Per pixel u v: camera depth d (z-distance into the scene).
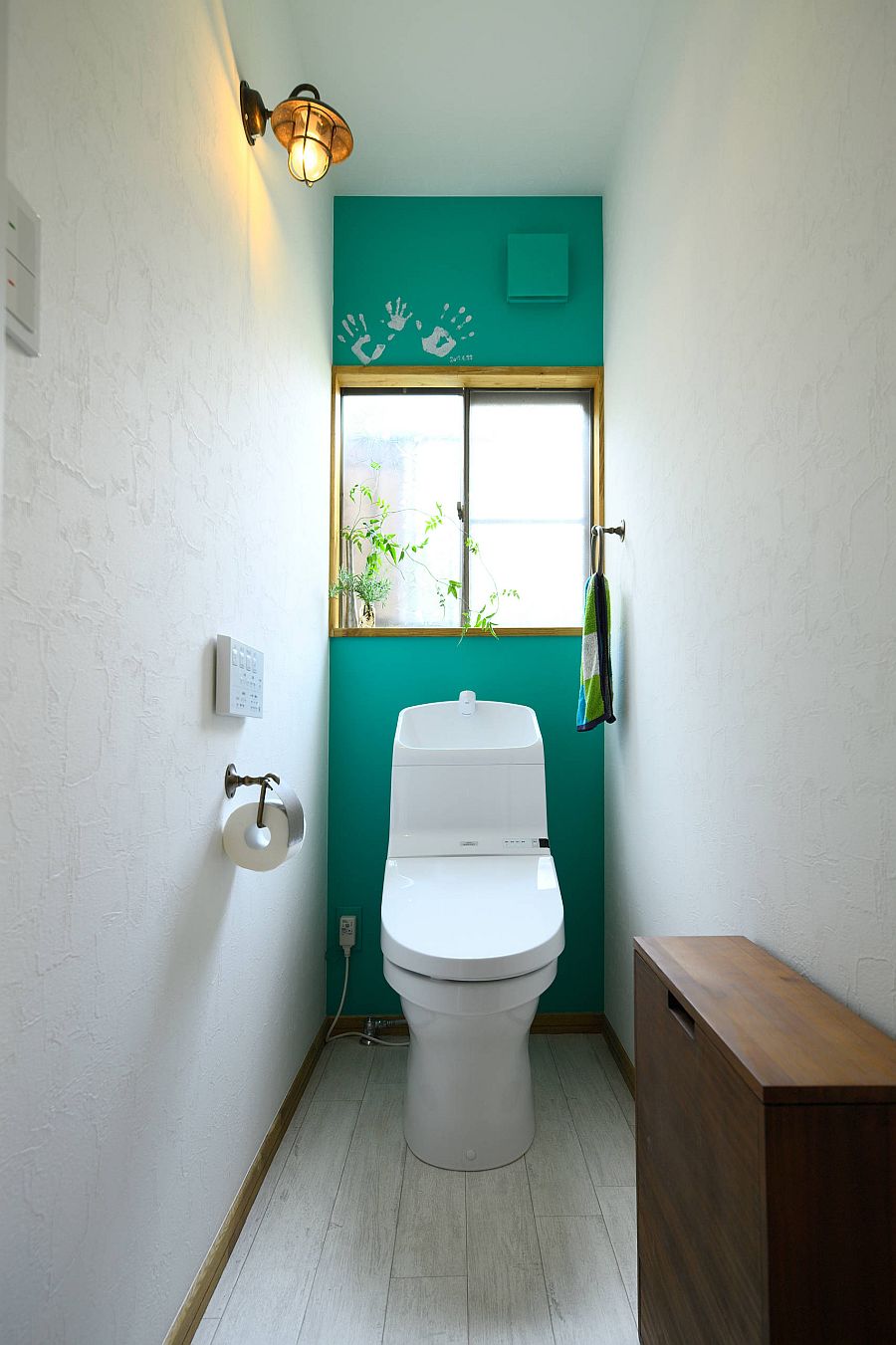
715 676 1.56
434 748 2.50
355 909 2.68
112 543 0.99
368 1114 2.08
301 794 2.20
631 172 2.35
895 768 0.94
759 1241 0.81
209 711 1.38
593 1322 1.38
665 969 1.19
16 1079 0.77
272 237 1.84
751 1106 0.83
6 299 0.72
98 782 0.95
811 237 1.15
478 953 1.70
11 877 0.76
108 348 0.97
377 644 2.74
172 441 1.20
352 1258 1.52
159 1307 1.16
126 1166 1.04
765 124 1.33
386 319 2.80
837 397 1.07
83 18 0.90
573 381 2.84
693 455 1.71
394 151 2.60
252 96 1.59
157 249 1.13
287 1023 2.02
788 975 1.16
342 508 2.88
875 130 0.98
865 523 1.00
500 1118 1.83
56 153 0.83
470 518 2.90
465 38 2.17
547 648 2.74
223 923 1.46
